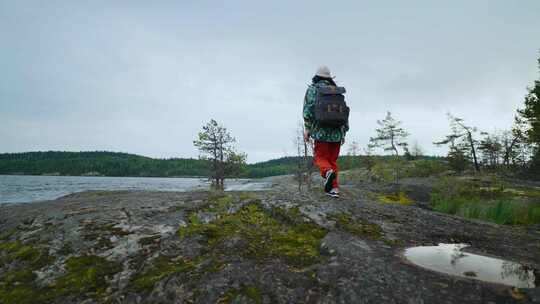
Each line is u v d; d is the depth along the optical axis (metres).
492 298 2.02
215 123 26.80
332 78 4.73
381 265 2.41
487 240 3.35
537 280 2.26
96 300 2.14
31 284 2.41
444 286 2.15
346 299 2.02
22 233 3.31
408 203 16.38
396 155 37.88
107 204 4.14
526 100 24.36
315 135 4.53
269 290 2.09
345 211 3.77
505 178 30.52
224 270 2.28
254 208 3.86
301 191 5.02
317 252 2.70
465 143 42.00
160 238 2.93
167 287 2.16
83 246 2.83
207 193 4.90
